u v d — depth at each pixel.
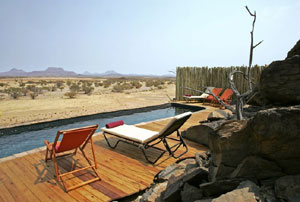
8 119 8.14
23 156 4.04
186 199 2.03
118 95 17.86
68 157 4.00
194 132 4.84
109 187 2.92
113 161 3.82
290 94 2.41
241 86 10.48
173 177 2.44
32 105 12.08
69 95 16.36
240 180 1.82
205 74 12.16
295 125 1.50
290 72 2.41
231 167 1.95
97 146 4.62
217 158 2.04
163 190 2.44
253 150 1.81
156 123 6.80
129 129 4.52
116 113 9.66
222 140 1.94
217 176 2.01
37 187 2.91
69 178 3.18
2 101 13.95
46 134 6.73
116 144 4.41
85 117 8.61
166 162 3.76
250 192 1.56
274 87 2.55
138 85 29.73
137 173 3.35
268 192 1.62
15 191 2.81
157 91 21.70
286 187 1.55
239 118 2.58
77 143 3.29
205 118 7.46
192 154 4.10
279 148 1.61
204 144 4.62
